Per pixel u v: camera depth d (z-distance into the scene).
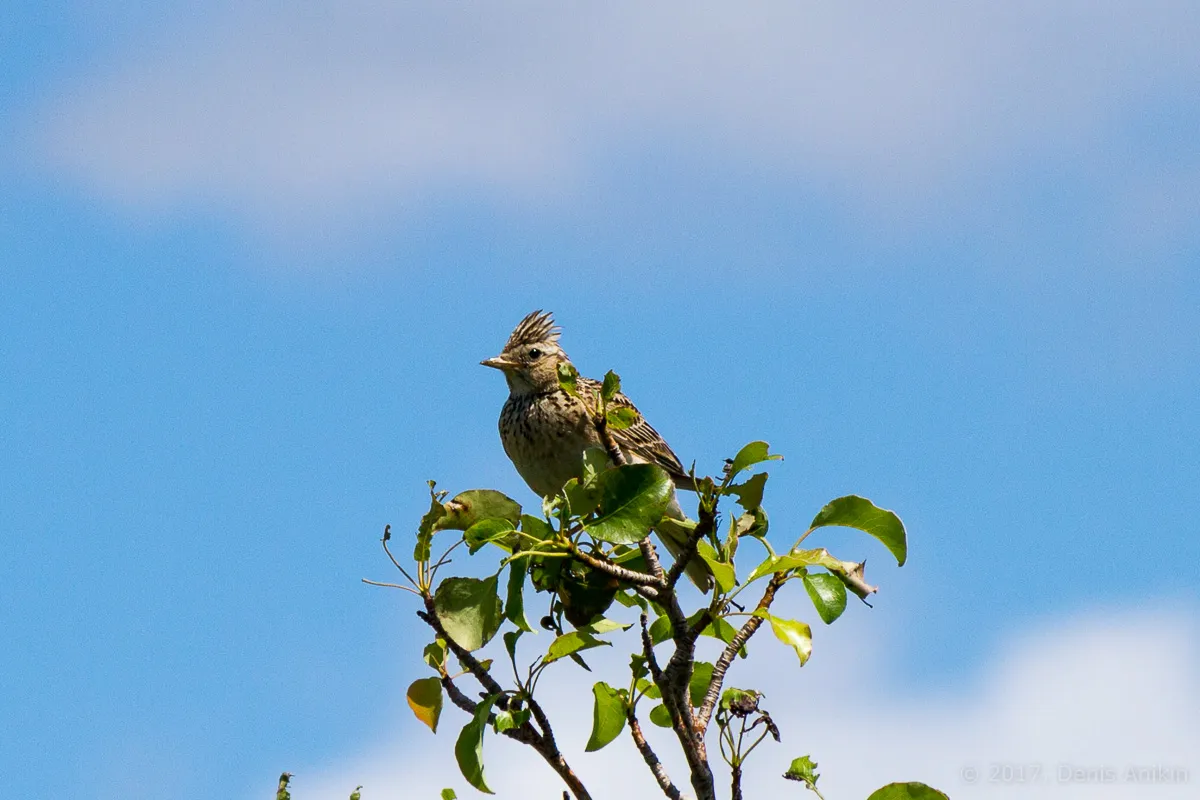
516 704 9.97
